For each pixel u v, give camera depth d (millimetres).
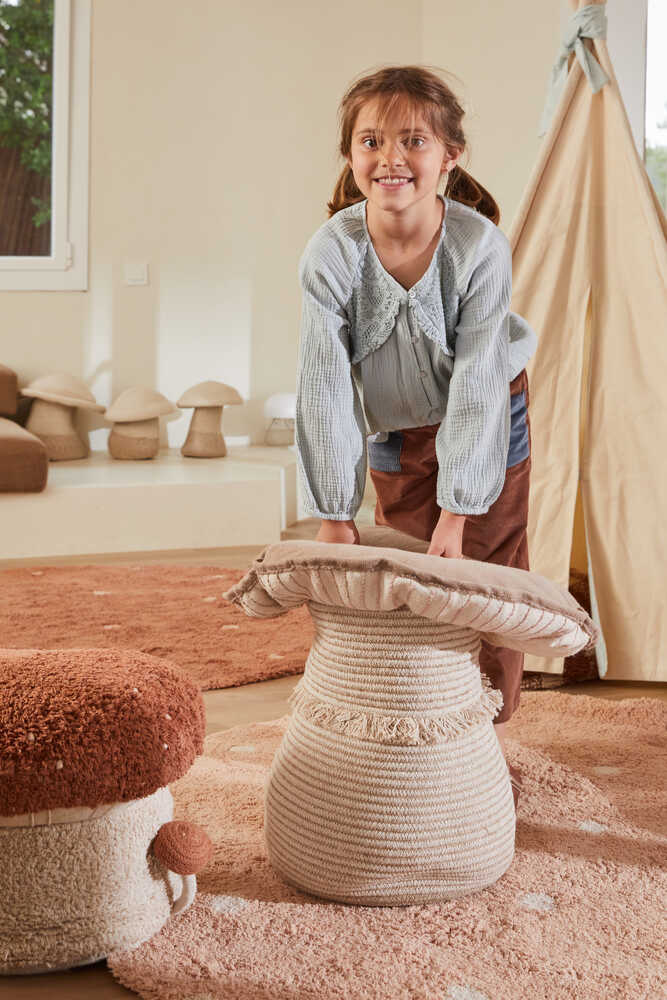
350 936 1383
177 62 5082
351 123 1562
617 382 2635
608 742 2197
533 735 2236
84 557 4078
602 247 2635
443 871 1459
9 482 4012
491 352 1607
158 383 5219
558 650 1503
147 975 1283
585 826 1757
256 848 1647
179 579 3654
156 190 5121
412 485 1838
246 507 4332
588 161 2625
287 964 1312
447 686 1476
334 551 1432
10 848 1267
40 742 1226
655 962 1331
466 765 1477
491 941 1375
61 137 4969
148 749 1279
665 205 4086
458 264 1581
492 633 1546
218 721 2299
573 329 2629
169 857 1351
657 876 1574
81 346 5109
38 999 1254
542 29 4184
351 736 1459
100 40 4973
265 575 1503
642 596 2633
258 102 5188
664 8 3930
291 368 5383
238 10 5121
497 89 4547
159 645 2832
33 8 4906
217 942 1362
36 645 2793
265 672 2625
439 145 1542
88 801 1255
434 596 1368
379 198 1533
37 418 4820
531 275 2639
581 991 1261
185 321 5219
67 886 1290
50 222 5059
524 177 4363
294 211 5285
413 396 1717
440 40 5070
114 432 4891
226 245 5230
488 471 1640
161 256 5160
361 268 1619
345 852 1447
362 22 5234
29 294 5031
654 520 2615
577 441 2629
